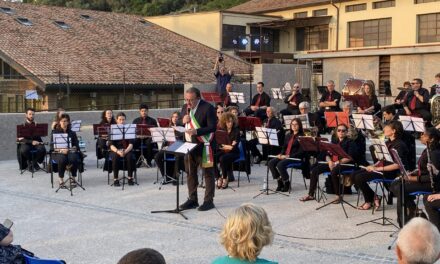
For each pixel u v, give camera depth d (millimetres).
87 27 32656
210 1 52938
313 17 35906
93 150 16562
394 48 22125
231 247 3525
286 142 10695
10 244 4641
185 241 7230
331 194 10211
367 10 33781
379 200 9031
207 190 9062
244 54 35531
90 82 24750
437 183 7273
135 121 13547
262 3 41312
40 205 9414
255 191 10625
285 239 7285
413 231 2701
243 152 11234
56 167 11172
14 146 15188
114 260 6488
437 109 13844
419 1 31219
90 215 8695
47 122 15828
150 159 13539
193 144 8320
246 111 16938
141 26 36438
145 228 7898
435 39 30672
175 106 28031
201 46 35906
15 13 30812
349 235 7477
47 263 4668
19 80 24656
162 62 30781
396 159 7172
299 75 22594
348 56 23375
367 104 14617
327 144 8812
